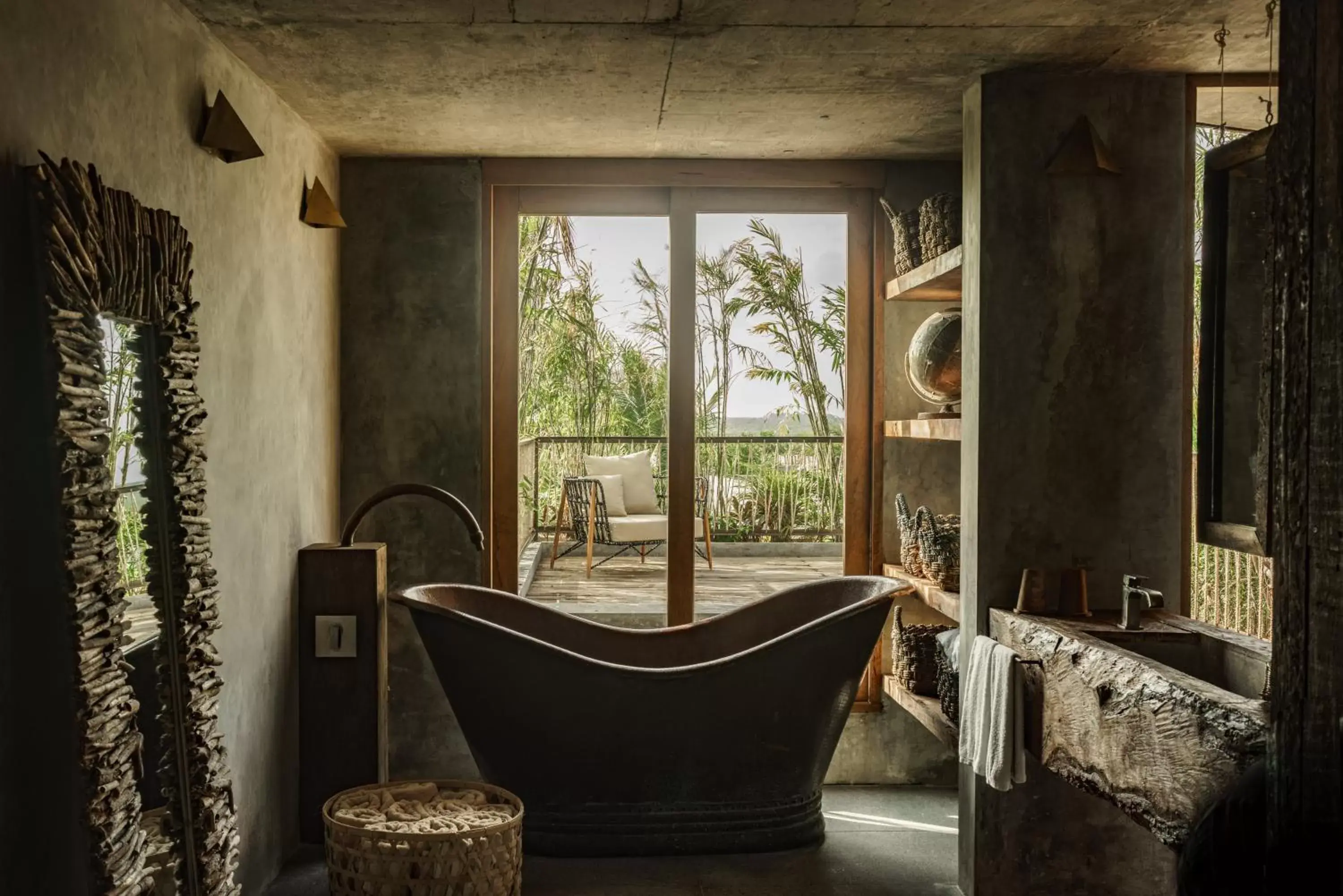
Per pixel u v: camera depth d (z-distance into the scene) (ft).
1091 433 12.17
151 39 9.23
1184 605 12.22
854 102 13.28
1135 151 12.13
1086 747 9.39
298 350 13.74
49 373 6.91
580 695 12.70
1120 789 8.75
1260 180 8.08
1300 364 4.44
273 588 12.67
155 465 8.73
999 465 12.16
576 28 10.63
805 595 15.05
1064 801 12.06
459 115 13.80
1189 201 12.19
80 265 7.20
